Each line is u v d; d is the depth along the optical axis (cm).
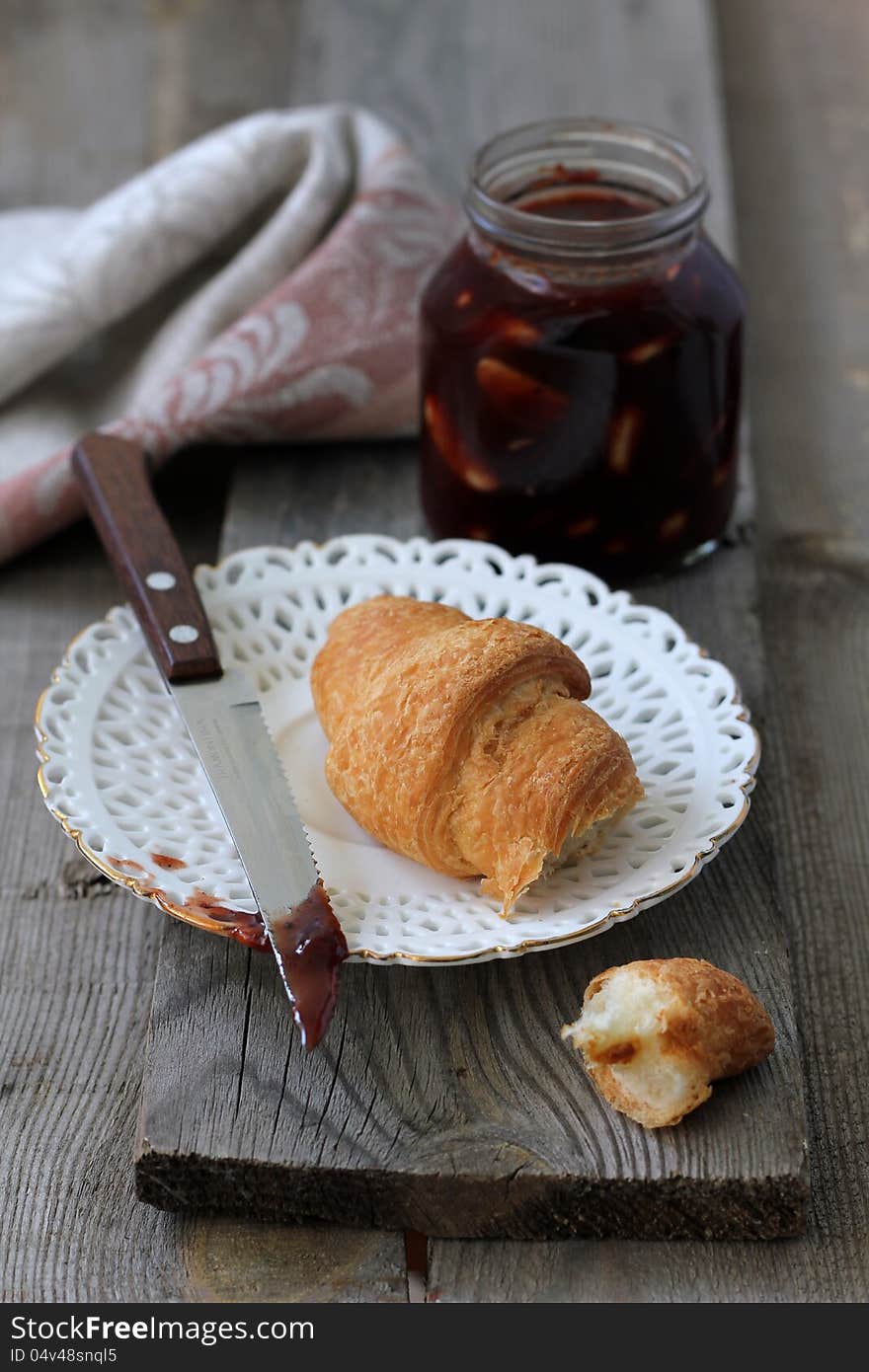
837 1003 70
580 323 74
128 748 70
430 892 67
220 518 86
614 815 67
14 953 70
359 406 85
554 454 76
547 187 79
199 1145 63
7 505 81
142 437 83
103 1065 68
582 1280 63
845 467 90
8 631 81
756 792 73
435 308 77
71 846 74
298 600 76
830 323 97
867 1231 64
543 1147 63
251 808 67
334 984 63
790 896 73
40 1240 64
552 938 64
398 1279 64
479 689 66
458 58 107
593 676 73
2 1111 67
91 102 110
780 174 107
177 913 65
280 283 88
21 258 93
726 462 78
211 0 120
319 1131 64
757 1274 63
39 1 119
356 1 112
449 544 77
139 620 73
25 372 88
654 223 74
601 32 108
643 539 78
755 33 120
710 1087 64
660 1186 63
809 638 82
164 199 89
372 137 91
